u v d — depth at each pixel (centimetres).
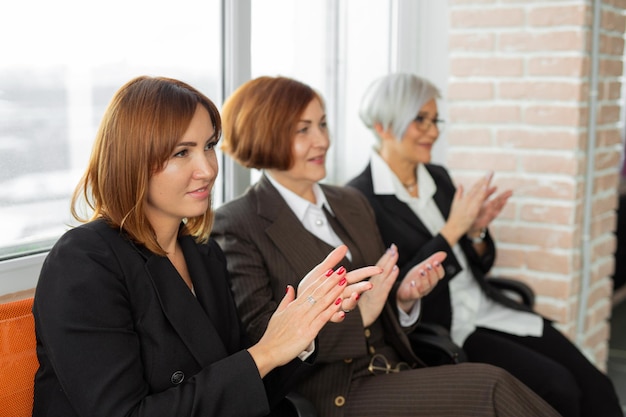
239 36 231
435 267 200
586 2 262
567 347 240
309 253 191
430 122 240
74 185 192
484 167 285
